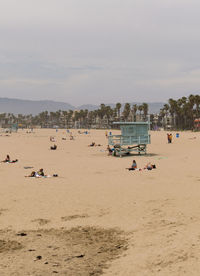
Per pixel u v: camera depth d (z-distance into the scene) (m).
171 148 44.84
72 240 8.54
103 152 42.22
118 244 8.02
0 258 7.32
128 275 5.95
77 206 12.55
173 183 17.28
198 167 23.80
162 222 9.59
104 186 17.05
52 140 68.88
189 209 10.96
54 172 23.25
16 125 161.00
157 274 5.75
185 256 6.34
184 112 187.00
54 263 6.93
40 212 11.70
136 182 18.16
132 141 36.84
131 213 11.15
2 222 10.48
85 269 6.54
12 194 15.12
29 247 8.06
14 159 33.28
